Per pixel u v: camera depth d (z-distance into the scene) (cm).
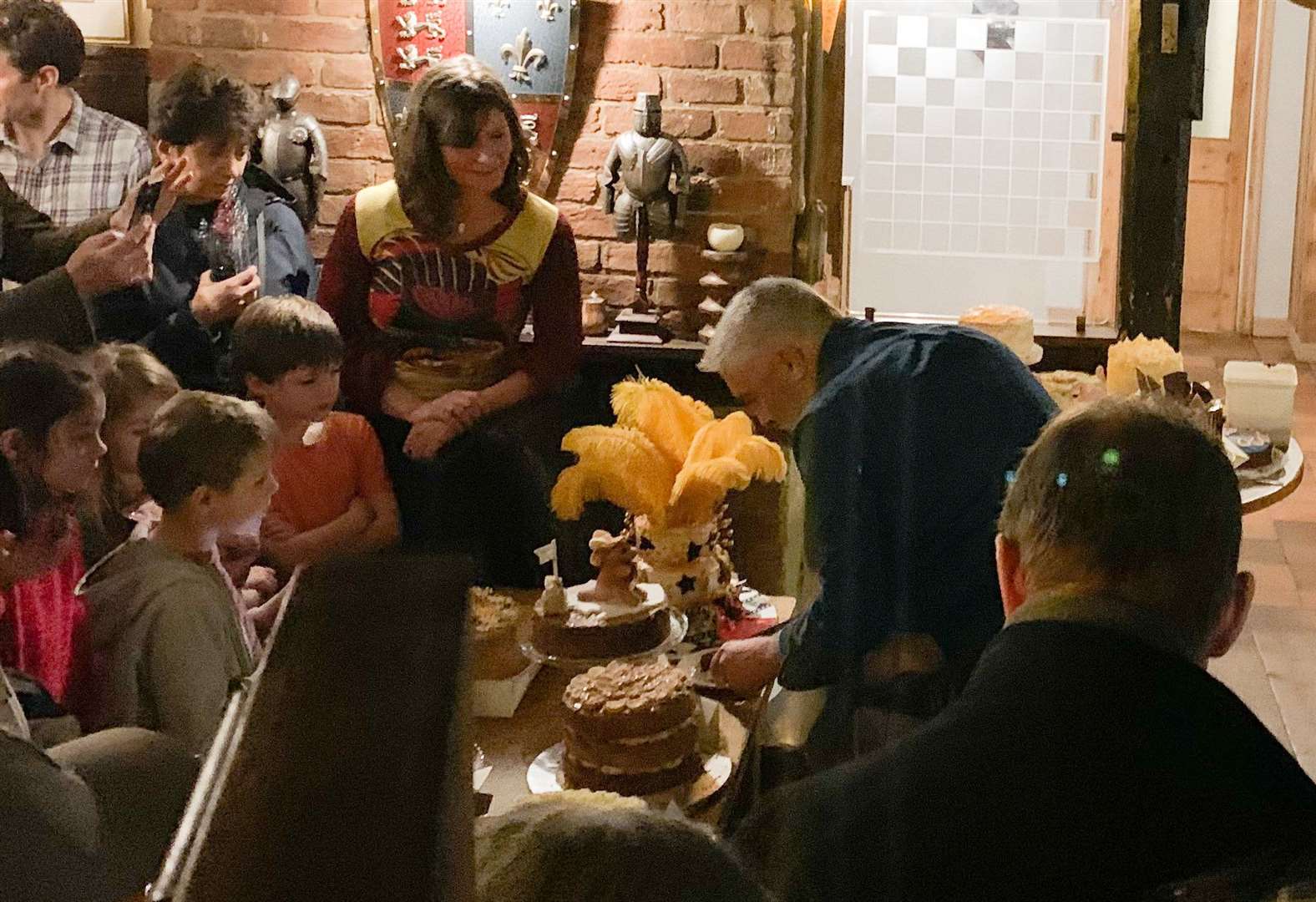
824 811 99
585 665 165
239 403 148
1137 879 93
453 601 45
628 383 176
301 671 42
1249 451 247
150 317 238
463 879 37
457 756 39
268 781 38
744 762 149
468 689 42
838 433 163
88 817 86
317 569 47
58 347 163
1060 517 104
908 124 323
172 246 241
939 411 161
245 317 212
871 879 96
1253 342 700
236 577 172
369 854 36
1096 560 102
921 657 154
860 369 167
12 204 243
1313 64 663
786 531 235
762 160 314
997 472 159
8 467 133
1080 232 325
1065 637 100
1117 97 316
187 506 139
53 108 253
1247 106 679
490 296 255
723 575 186
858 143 324
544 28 307
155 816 90
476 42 310
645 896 58
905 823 97
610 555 171
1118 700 97
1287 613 391
